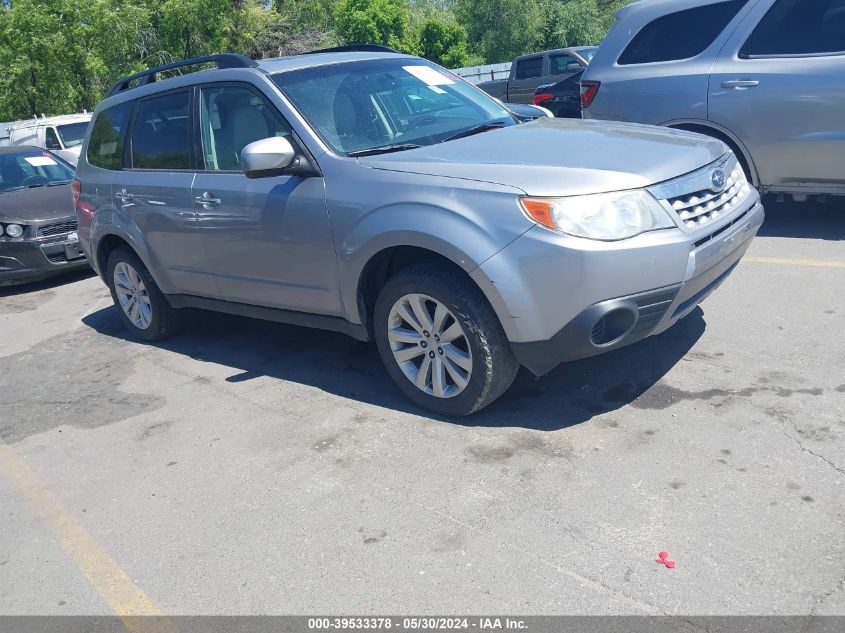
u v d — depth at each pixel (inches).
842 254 223.3
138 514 141.0
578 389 162.4
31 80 1026.7
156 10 1241.4
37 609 120.0
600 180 137.3
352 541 123.6
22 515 147.8
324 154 166.4
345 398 175.2
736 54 244.5
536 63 652.1
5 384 218.5
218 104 192.2
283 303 183.0
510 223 137.1
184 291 212.5
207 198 189.0
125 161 221.8
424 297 151.0
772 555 107.4
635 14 270.5
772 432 137.2
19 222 317.1
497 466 138.5
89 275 344.2
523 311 138.1
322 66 189.3
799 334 174.4
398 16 1999.3
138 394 196.5
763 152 242.8
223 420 173.8
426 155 158.9
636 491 125.7
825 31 231.5
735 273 218.7
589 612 101.9
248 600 114.0
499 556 115.1
